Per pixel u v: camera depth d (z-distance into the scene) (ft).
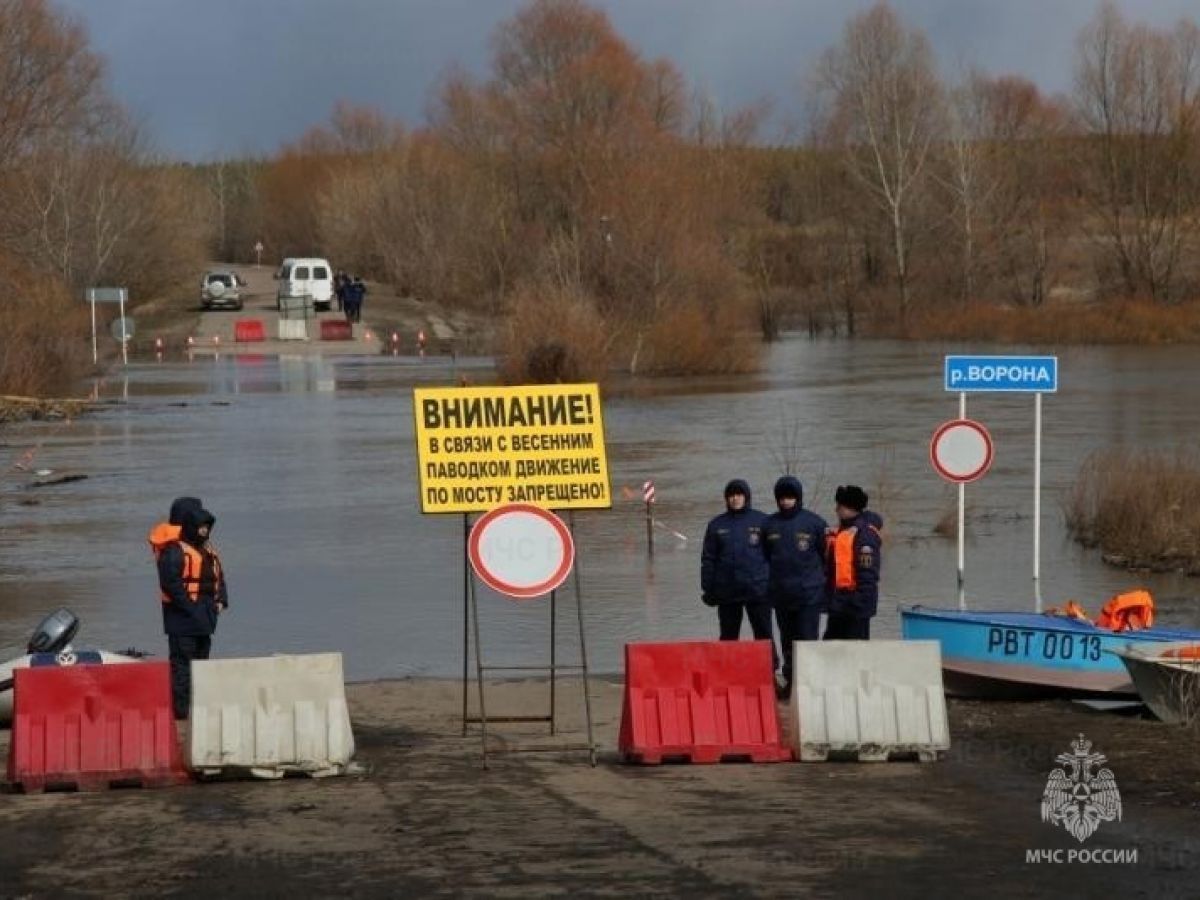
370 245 451.94
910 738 52.95
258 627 86.07
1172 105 380.58
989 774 51.24
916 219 404.36
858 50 411.54
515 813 46.44
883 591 95.14
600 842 42.73
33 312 242.99
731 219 405.39
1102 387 234.79
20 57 345.31
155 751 51.03
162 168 406.00
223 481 144.05
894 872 39.50
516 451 53.78
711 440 170.09
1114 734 57.82
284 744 51.62
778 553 65.51
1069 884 38.50
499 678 73.20
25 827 45.91
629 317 278.26
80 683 51.26
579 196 346.13
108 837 44.52
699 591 94.32
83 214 351.46
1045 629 65.92
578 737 59.11
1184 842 42.42
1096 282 403.75
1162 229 377.71
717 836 43.32
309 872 40.29
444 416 53.67
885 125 409.08
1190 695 59.47
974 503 126.72
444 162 421.59
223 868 40.93
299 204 552.82
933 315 381.81
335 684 52.34
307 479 144.97
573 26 428.56
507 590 52.34
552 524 52.47
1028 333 361.30
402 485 140.56
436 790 49.85
